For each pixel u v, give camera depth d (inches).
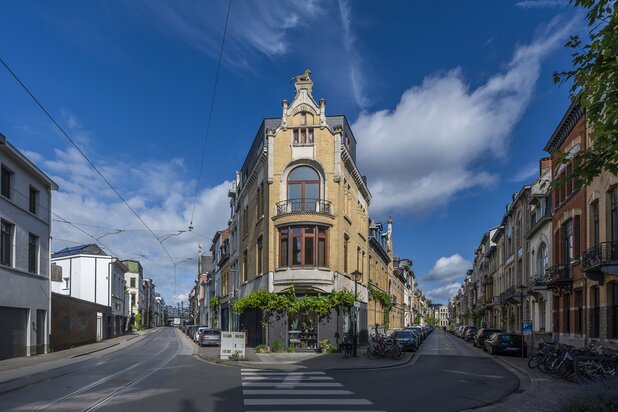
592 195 852.6
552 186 307.4
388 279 2346.2
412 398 478.6
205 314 3383.4
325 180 1161.4
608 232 789.9
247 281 1451.8
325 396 481.4
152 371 706.8
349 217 1283.2
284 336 1104.2
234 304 1338.6
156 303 5334.6
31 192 1122.0
